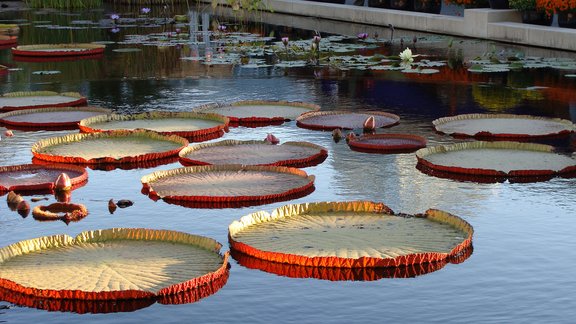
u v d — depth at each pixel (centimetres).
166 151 866
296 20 2025
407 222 655
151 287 543
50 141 901
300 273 578
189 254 596
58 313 524
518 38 1593
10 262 582
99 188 773
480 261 596
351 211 678
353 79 1292
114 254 594
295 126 1002
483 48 1557
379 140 919
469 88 1207
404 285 559
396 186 770
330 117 1029
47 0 2436
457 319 512
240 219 643
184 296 545
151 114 1023
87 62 1504
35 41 1770
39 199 744
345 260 582
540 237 642
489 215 692
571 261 596
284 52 1555
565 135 938
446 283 562
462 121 998
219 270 568
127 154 862
